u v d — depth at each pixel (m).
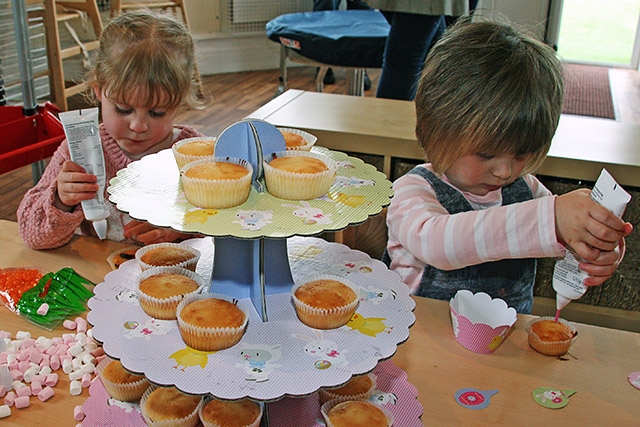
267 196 0.79
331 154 0.94
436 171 1.06
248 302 0.77
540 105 0.94
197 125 3.59
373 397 0.77
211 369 0.66
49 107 1.62
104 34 1.12
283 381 0.64
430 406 0.78
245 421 0.69
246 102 4.04
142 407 0.73
